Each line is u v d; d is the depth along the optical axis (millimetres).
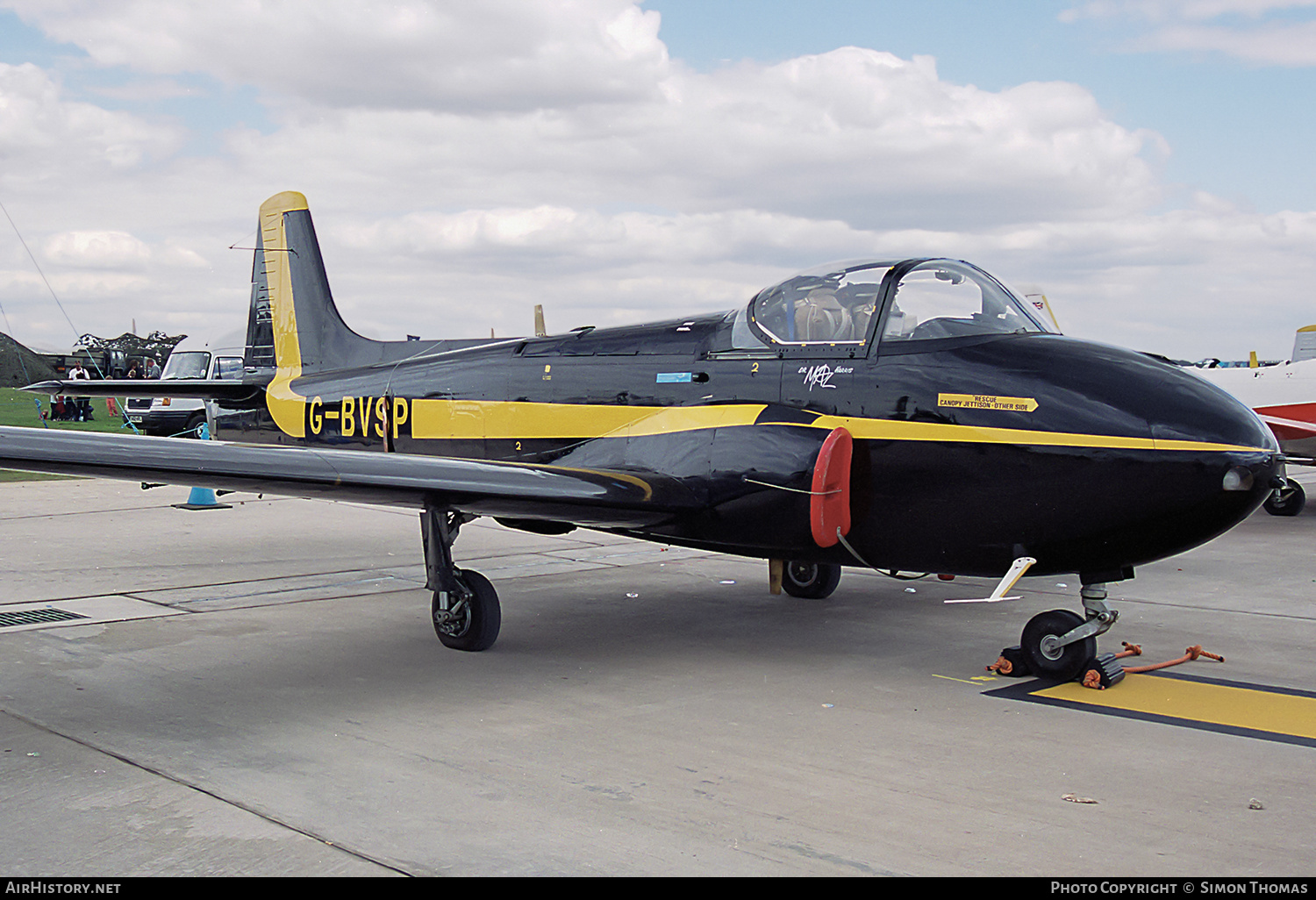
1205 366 18406
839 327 5949
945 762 4129
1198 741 4422
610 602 7609
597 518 5879
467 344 8914
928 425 5426
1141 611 7418
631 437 6598
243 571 8727
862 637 6492
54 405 28516
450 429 7875
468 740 4383
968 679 5480
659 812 3578
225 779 3883
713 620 6973
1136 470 4883
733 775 3959
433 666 5688
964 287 5805
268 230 10438
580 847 3281
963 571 5590
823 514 5484
